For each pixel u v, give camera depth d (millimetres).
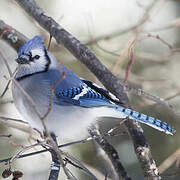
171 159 10453
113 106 9688
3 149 11062
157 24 13742
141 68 12992
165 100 10367
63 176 11320
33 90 9047
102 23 13578
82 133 10102
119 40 13117
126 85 10047
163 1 13008
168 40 13867
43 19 10508
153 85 12461
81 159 11477
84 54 10203
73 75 9758
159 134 12031
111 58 12773
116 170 9406
